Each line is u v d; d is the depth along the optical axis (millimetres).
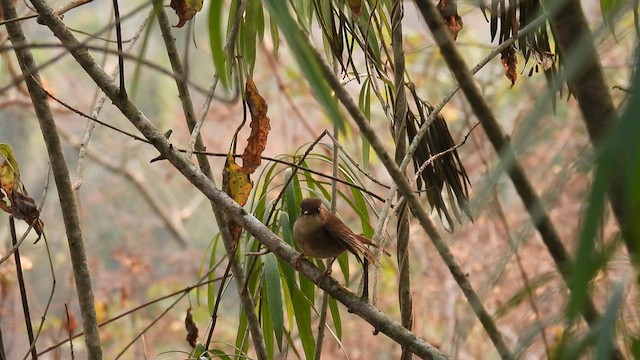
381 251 5090
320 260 6562
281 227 6605
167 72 3693
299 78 14992
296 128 17016
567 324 2941
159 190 20844
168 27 5750
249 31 5238
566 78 2828
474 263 12258
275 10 3219
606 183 2609
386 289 14547
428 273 13148
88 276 5680
